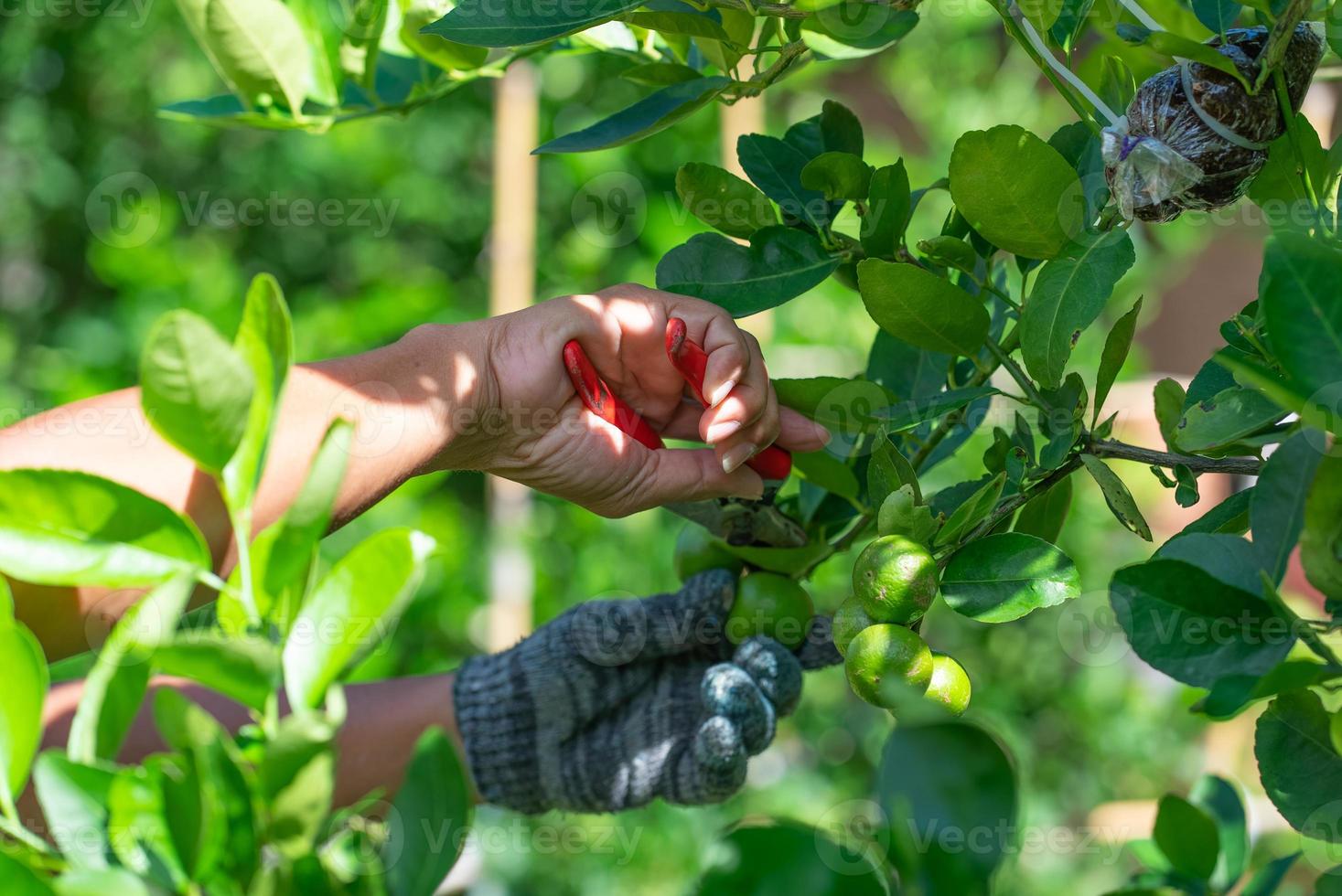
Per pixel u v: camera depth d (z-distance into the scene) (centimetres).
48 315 452
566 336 107
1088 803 316
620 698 126
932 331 98
